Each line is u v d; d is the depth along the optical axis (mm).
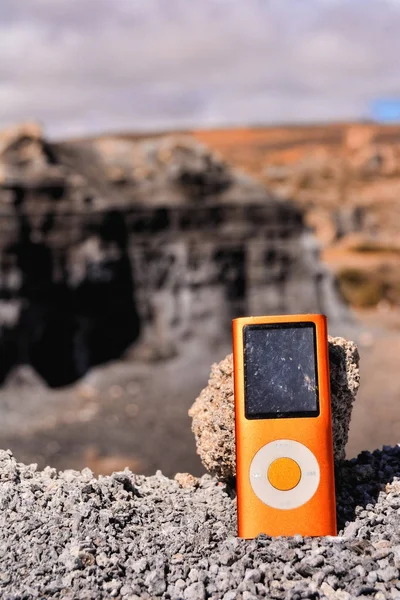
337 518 4605
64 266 36188
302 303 39844
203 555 4180
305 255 40438
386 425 24453
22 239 35156
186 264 38406
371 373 31297
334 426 4848
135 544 4215
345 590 3670
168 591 3748
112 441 27984
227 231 39250
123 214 37875
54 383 35594
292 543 4148
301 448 4438
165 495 5289
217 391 5027
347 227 101562
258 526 4383
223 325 38344
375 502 4754
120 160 40594
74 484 5031
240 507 4441
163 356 37281
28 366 34750
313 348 4539
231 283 39031
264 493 4410
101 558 4008
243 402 4508
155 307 38156
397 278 69188
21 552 4152
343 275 68500
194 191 39844
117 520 4516
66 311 36312
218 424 4949
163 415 31172
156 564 3982
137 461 25531
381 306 58188
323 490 4410
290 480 4406
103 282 36938
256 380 4527
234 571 3873
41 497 4828
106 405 32312
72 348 36281
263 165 198625
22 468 5332
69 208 36406
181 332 37875
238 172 42562
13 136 37375
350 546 4059
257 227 39750
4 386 33844
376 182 132000
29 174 36219
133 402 32812
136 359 37031
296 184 136125
